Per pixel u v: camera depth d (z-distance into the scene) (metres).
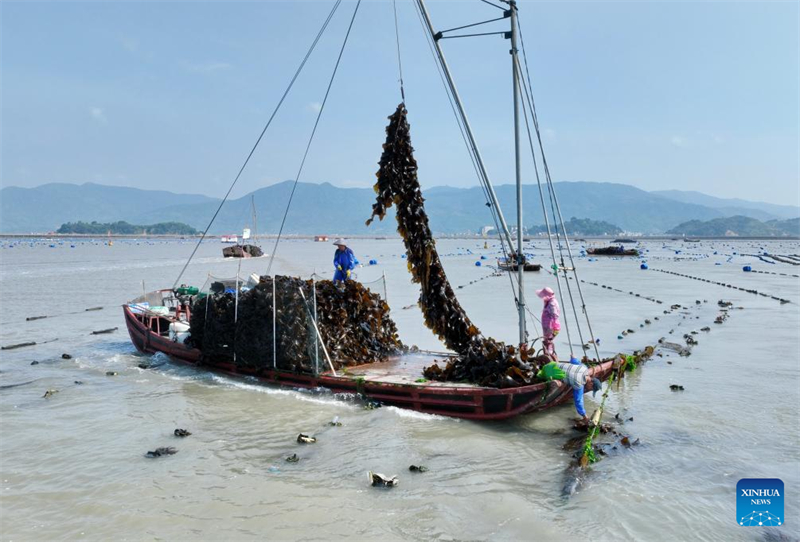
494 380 13.18
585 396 14.97
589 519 8.48
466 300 38.22
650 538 7.93
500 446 11.48
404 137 15.73
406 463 10.69
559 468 10.39
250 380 16.94
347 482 9.89
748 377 16.80
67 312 33.06
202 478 10.12
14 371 18.70
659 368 18.03
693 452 11.05
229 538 8.06
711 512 8.66
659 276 57.91
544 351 14.17
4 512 8.90
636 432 12.24
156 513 8.81
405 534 8.10
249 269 69.12
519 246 14.85
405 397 13.80
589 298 38.44
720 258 95.44
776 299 36.78
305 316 15.75
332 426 12.77
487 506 8.91
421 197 15.73
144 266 72.81
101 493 9.55
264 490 9.59
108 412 14.13
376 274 61.94
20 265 74.06
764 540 7.88
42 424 13.23
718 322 26.94
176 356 19.80
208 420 13.38
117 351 22.17
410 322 29.12
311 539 8.01
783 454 10.92
